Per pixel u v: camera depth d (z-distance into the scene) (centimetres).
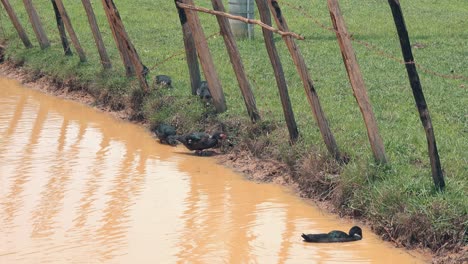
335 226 1400
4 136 2000
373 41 2811
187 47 2048
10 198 1544
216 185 1625
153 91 2138
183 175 1691
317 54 2597
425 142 1623
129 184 1631
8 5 2841
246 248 1303
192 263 1247
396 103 1966
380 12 3466
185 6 1886
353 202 1423
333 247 1306
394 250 1291
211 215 1455
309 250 1292
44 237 1354
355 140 1636
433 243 1271
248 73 2334
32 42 2944
